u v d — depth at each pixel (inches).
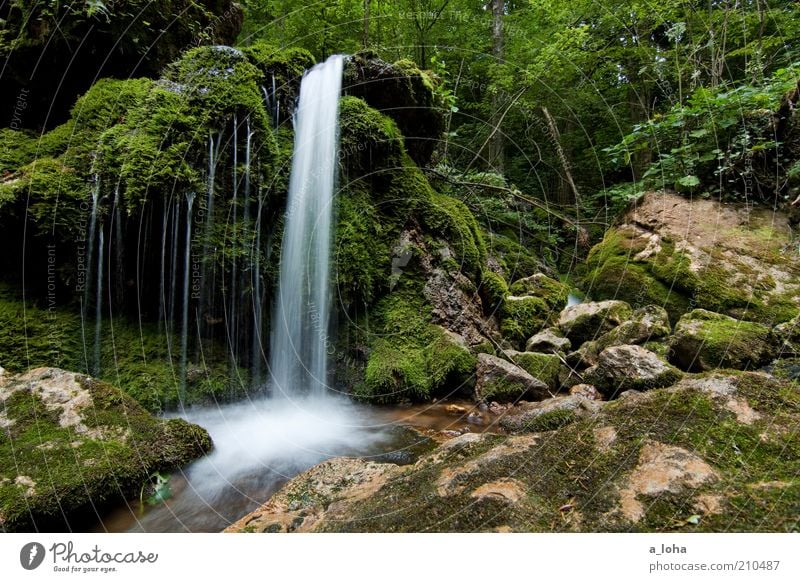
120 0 153.9
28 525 66.2
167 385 128.6
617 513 48.7
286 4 262.7
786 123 178.4
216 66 151.2
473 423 122.8
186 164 130.2
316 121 168.6
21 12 152.9
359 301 165.8
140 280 132.2
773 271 155.3
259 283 148.6
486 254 216.5
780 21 219.1
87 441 83.3
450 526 50.2
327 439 113.9
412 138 209.0
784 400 65.9
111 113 137.6
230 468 96.0
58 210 118.4
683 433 60.2
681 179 191.6
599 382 126.5
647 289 172.6
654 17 250.2
